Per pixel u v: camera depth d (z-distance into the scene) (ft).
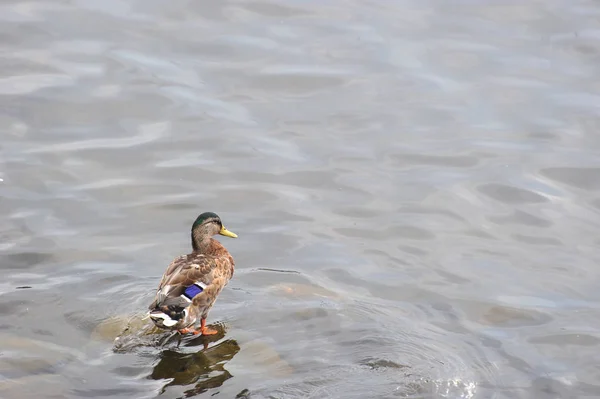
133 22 73.61
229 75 67.21
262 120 62.13
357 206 53.42
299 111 63.41
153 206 52.47
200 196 53.67
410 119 62.95
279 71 67.97
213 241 45.83
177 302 40.16
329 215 52.54
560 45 71.77
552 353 41.24
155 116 61.77
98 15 74.49
